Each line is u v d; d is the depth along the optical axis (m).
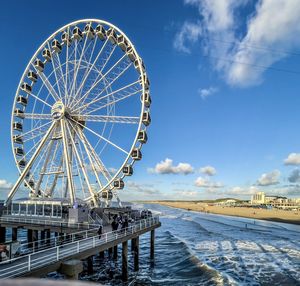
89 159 37.28
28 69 44.12
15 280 2.31
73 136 38.22
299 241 56.50
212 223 96.62
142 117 35.69
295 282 29.16
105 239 23.69
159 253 43.19
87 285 2.33
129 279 29.41
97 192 36.69
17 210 36.84
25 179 40.81
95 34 40.09
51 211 34.38
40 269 16.19
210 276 30.84
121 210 36.41
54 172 39.12
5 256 17.94
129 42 37.53
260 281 29.56
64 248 20.91
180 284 28.70
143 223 33.06
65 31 42.12
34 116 40.34
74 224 29.77
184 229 78.06
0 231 34.19
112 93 37.56
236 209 177.50
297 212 146.00
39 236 41.22
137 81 36.78
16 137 43.62
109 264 35.31
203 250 46.25
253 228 81.44
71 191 36.66
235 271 33.38
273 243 53.75
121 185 35.62
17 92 44.06
